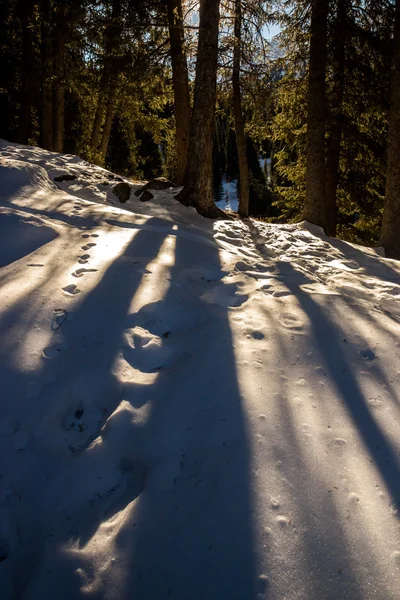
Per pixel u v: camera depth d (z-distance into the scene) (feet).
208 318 11.81
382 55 32.30
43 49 42.04
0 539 6.46
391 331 11.35
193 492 6.73
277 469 6.95
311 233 24.71
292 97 36.78
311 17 28.55
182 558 5.81
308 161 29.63
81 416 8.61
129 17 32.42
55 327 10.66
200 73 25.16
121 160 81.05
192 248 16.92
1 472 7.35
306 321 11.71
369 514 6.22
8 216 16.11
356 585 5.31
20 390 8.85
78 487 7.16
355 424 8.00
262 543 5.82
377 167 37.93
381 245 27.25
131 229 18.20
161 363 9.99
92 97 48.19
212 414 8.23
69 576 5.81
